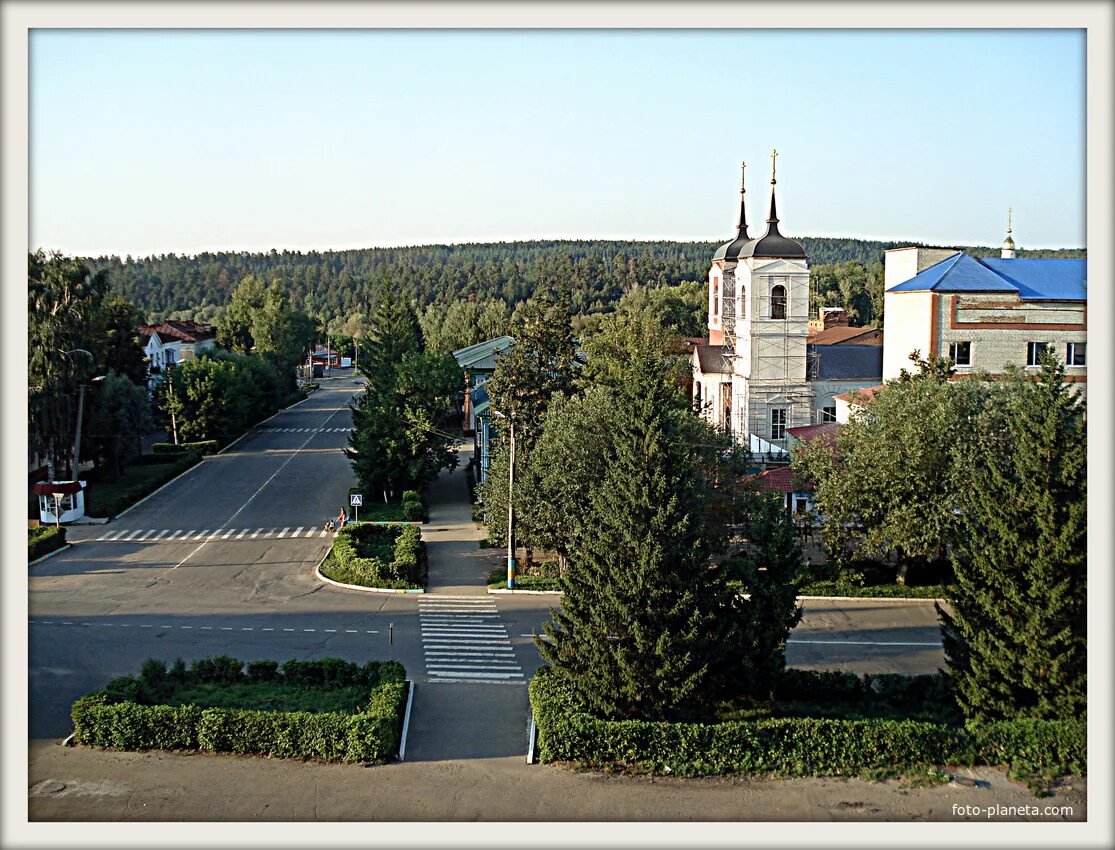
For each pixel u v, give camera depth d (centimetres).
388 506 6606
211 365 9238
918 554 4462
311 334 17062
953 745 2850
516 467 5088
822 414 7106
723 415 7756
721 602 3130
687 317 13288
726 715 3125
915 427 4453
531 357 6238
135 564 5162
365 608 4450
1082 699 2878
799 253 6850
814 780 2773
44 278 6275
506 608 4475
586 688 2988
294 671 3428
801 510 5647
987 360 6078
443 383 7556
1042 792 2669
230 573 5003
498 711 3291
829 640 4025
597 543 3055
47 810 2542
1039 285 6238
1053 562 2906
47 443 6291
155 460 8162
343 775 2786
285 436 10081
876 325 13950
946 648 3198
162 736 2925
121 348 8800
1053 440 2983
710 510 4800
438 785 2727
